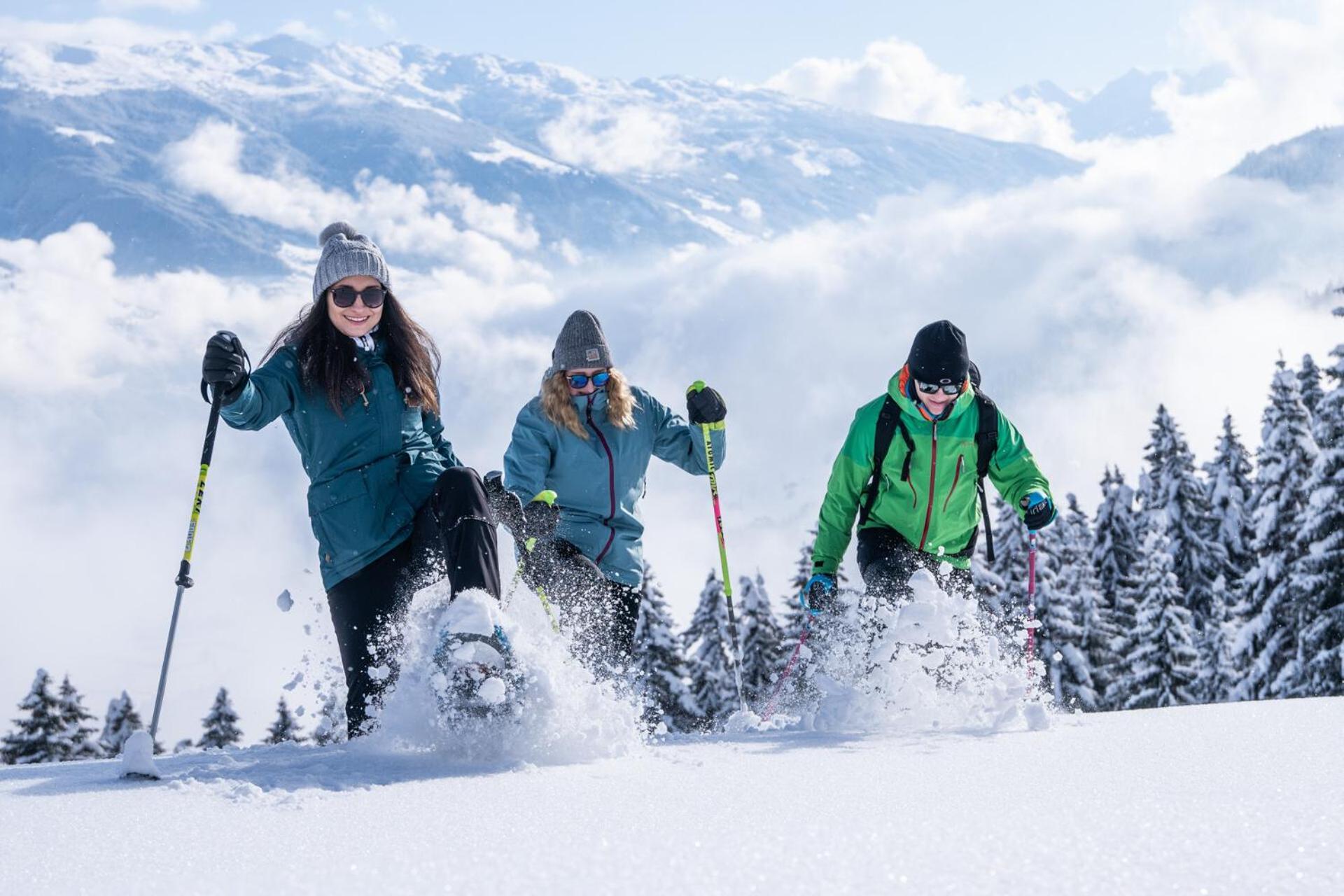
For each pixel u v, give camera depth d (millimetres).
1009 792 2209
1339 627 20031
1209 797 2057
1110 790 2186
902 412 4488
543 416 4883
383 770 2715
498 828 1973
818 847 1724
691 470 5348
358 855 1803
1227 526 35875
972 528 4758
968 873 1548
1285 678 20453
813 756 2953
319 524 3785
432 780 2557
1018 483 4551
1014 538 25203
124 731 31953
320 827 2039
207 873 1722
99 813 2221
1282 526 22719
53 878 1724
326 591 3826
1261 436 23469
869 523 4699
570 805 2197
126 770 2670
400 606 3715
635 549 5039
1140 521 34812
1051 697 4129
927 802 2115
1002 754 2889
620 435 4945
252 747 3645
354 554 3730
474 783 2520
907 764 2732
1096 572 34188
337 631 3803
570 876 1601
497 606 2953
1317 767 2350
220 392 3531
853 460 4570
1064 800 2088
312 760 2900
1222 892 1423
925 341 4367
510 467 4898
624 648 4801
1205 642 26609
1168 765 2496
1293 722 3184
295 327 3875
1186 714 3643
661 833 1873
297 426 3818
